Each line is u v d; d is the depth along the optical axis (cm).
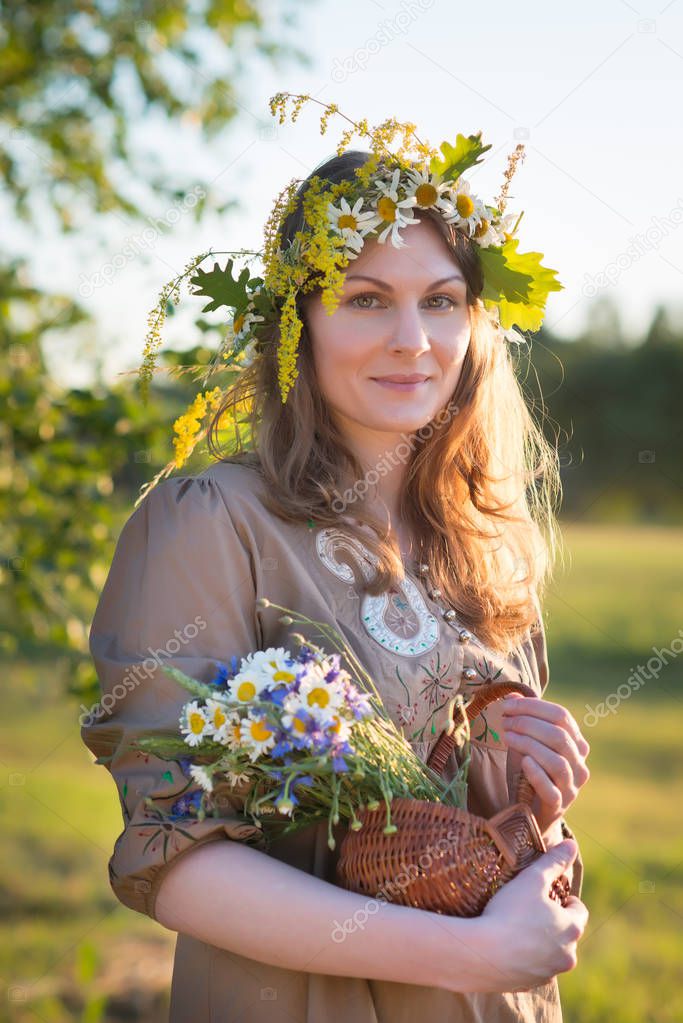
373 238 149
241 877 127
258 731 124
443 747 143
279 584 144
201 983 142
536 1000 154
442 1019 137
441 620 156
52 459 293
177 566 139
